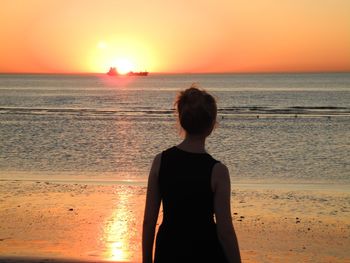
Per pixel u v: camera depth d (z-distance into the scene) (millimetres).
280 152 26734
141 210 12672
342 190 15930
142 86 180250
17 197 14398
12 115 52375
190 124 2988
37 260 8281
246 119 46625
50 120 46812
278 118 47531
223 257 2939
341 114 51594
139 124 42750
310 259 8703
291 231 10695
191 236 2918
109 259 8398
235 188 16328
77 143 30828
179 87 166250
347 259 8719
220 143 30641
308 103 72438
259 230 10773
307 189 16141
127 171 20547
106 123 43906
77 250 9102
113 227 10945
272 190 15891
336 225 11219
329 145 29641
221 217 2887
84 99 88188
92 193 15055
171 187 2961
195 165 2957
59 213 12312
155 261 3012
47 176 19156
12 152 26844
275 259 8680
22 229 10781
